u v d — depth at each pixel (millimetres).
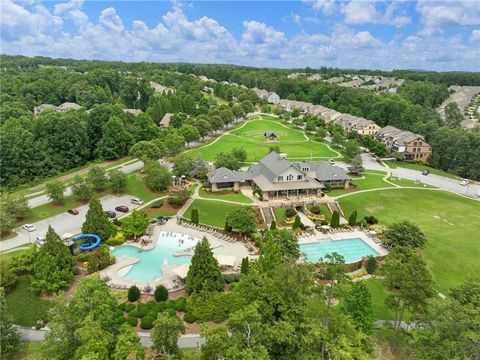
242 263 55469
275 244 50469
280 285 37312
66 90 189125
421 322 38438
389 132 151500
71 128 111875
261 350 30578
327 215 80625
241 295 43031
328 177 92375
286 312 35656
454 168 125375
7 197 71438
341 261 41812
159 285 50688
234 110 185125
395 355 42125
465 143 124812
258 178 90062
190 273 50344
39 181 98438
